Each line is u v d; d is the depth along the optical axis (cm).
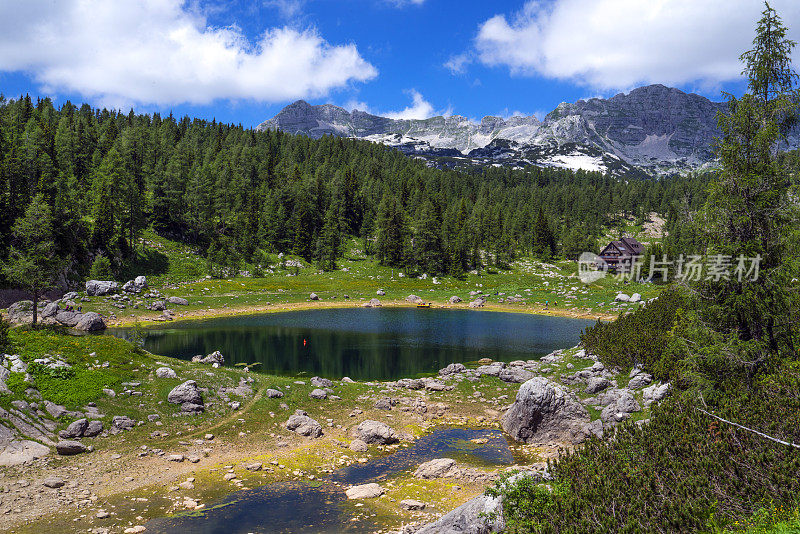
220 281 12219
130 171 15275
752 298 2270
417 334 7519
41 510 2031
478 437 3180
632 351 3812
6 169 10331
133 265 11600
